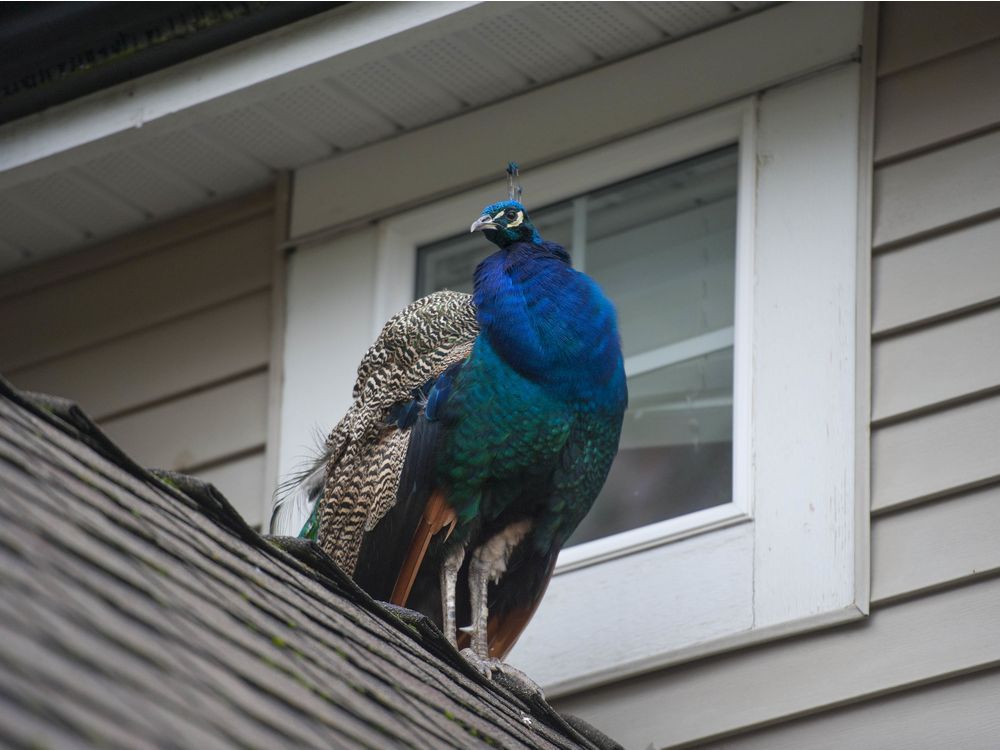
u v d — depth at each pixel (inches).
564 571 482.3
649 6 520.1
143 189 591.2
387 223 564.4
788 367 474.0
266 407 562.3
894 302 467.5
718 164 526.9
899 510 444.5
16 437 243.8
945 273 464.4
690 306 518.0
